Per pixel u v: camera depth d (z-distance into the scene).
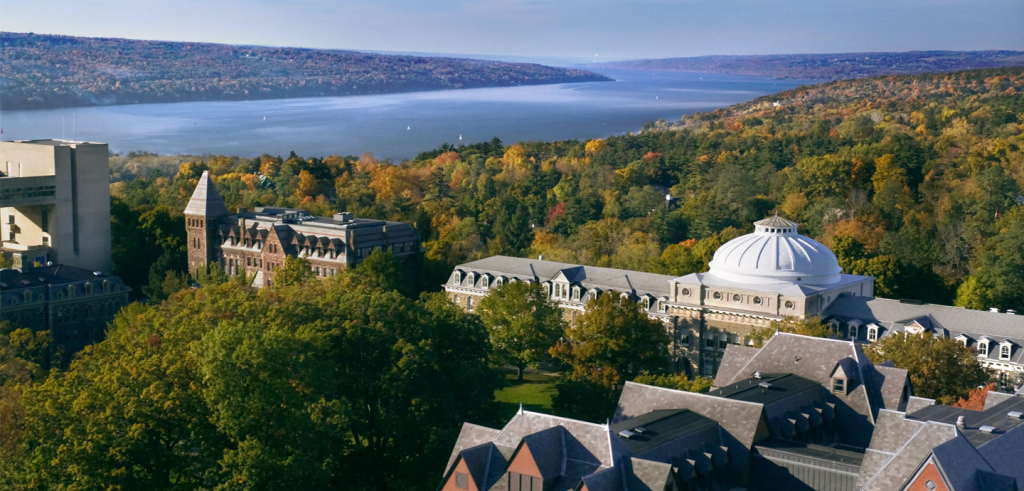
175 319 154.38
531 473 94.06
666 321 187.88
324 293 179.75
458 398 141.00
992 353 162.50
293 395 119.62
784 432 108.00
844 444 114.31
